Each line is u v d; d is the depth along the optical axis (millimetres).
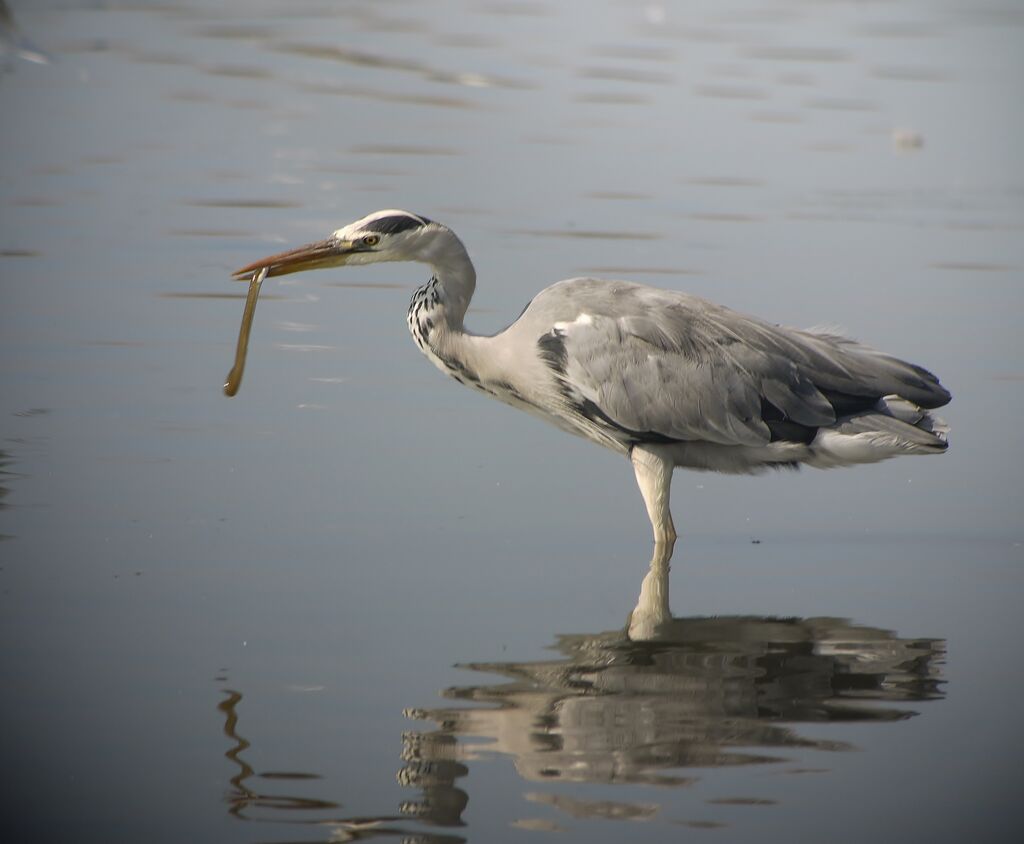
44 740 7902
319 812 7332
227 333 16188
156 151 24375
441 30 36344
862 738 8273
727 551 11406
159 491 11789
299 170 23453
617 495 12453
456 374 12227
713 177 24047
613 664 9141
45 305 16719
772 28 37625
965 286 18781
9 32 30609
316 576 10320
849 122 28203
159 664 8805
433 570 10570
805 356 11422
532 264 18812
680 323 11383
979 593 10578
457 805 7441
